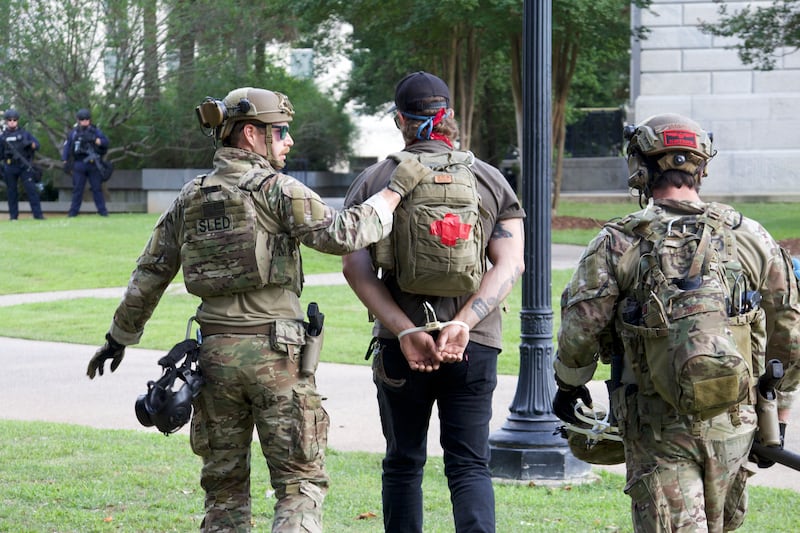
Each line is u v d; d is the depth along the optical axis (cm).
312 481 624
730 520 525
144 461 1021
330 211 605
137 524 815
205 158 4766
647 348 490
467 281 598
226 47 4600
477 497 618
